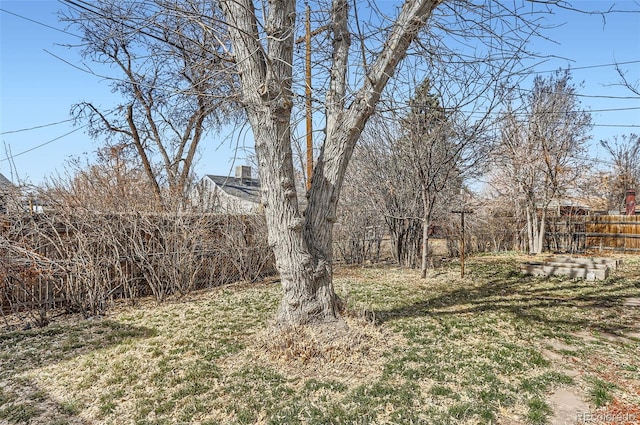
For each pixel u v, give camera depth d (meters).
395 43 4.05
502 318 5.59
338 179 4.44
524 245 15.91
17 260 5.57
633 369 3.84
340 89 4.48
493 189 18.12
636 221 13.98
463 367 3.80
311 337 4.07
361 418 2.90
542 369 3.80
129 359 4.11
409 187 10.93
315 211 4.38
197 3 4.43
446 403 3.12
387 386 3.38
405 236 11.42
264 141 4.07
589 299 6.93
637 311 6.06
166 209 7.94
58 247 6.21
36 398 3.30
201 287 8.24
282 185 4.11
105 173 9.66
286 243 4.18
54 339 4.84
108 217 6.91
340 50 4.52
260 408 3.06
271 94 3.94
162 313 6.11
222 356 4.12
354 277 9.42
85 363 4.02
